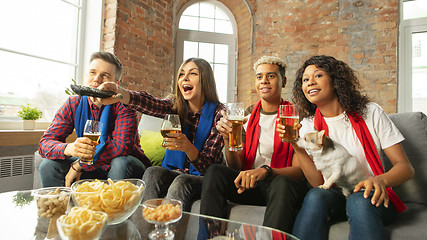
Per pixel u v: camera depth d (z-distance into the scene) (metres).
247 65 4.12
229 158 1.55
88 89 1.35
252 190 1.40
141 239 0.81
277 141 1.59
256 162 1.64
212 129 1.64
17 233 0.82
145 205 0.87
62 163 1.60
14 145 2.22
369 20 3.62
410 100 3.50
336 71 1.37
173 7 3.92
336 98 1.41
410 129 1.50
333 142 1.23
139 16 3.31
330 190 1.21
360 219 1.00
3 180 2.24
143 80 3.39
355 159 1.21
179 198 1.33
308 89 1.41
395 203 1.16
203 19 4.24
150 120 2.45
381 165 1.25
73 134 2.51
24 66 2.59
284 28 3.90
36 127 2.61
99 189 0.87
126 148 1.63
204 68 1.72
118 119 1.70
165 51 3.75
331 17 3.74
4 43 2.45
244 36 4.21
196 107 1.77
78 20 3.08
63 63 2.93
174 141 1.32
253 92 3.96
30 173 2.46
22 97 2.58
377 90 3.55
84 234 0.68
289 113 1.23
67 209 0.88
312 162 1.35
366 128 1.31
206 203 1.25
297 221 1.11
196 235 0.84
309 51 3.79
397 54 3.55
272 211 1.12
